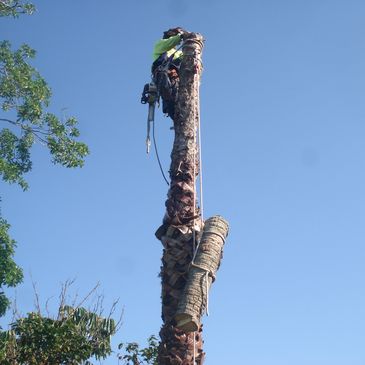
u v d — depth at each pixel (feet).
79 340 41.60
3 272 61.11
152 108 29.45
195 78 27.27
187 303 21.86
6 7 64.18
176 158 26.04
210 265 22.84
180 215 24.71
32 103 64.08
